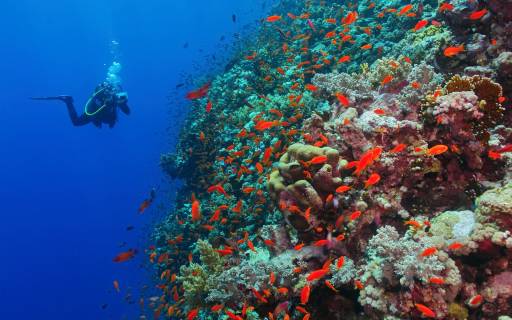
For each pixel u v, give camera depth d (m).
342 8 14.10
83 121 17.06
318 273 3.86
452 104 4.31
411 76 5.77
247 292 4.57
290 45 14.20
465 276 3.72
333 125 5.34
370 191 4.61
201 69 22.53
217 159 10.70
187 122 15.74
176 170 14.10
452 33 6.88
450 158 4.68
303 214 4.45
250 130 10.52
